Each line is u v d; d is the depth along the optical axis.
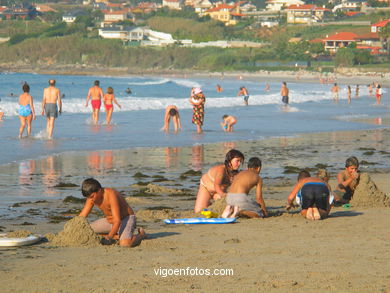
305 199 16.30
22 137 37.81
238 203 16.28
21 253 12.28
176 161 29.73
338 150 34.84
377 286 9.57
